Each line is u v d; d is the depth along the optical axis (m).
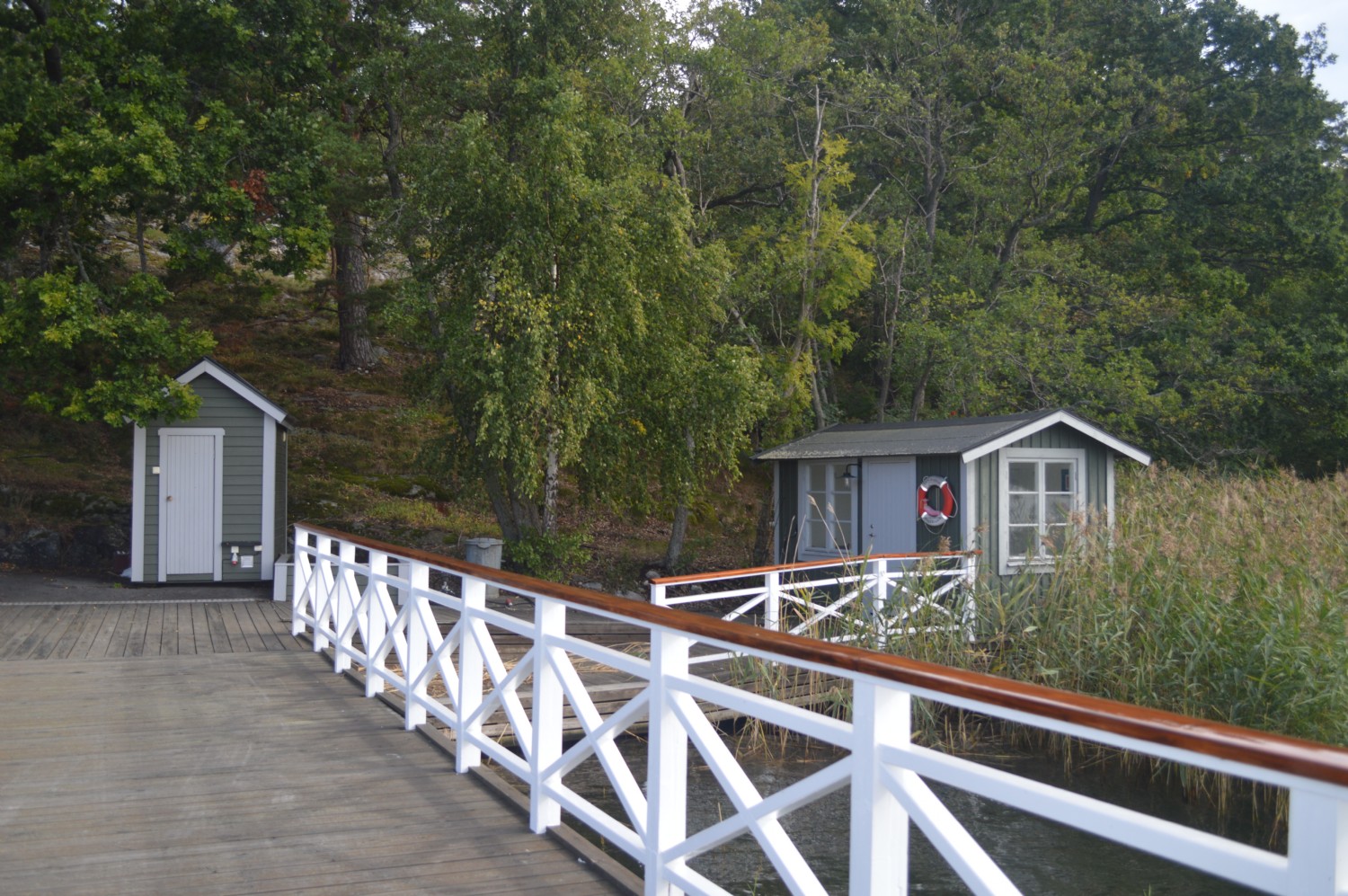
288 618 11.47
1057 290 22.94
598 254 14.06
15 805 4.89
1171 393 20.98
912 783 2.43
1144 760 7.93
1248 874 1.67
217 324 24.81
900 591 9.46
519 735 4.84
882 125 24.33
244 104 16.38
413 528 18.30
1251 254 28.03
